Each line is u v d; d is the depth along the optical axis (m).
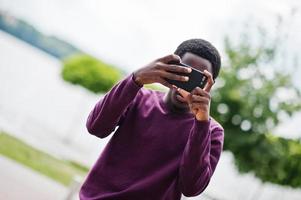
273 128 10.22
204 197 10.33
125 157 2.46
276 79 10.34
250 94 10.23
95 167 2.50
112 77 19.73
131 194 2.39
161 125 2.46
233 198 15.18
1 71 34.25
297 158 10.19
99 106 2.47
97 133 2.49
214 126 2.59
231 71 10.38
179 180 2.42
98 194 2.44
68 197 6.91
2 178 8.18
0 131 13.05
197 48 2.44
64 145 16.91
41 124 19.31
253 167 10.14
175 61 2.34
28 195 7.78
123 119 2.56
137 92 2.38
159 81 2.33
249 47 10.62
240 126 10.16
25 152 11.77
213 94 10.34
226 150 10.23
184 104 2.47
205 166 2.34
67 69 19.84
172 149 2.44
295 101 10.28
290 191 11.59
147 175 2.42
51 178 10.02
